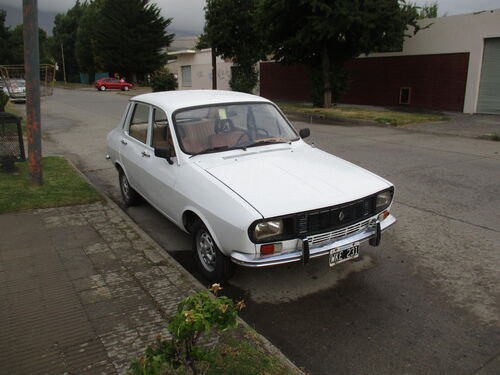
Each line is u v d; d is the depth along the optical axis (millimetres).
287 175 4051
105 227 5223
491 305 3816
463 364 3066
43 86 10641
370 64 22844
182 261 4719
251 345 3039
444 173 8359
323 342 3314
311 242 3627
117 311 3447
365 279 4281
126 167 5844
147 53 54062
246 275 4355
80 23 61219
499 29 17344
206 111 4793
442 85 19859
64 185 6863
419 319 3611
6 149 7469
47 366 2803
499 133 13211
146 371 1961
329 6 17469
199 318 1887
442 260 4676
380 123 15875
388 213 4289
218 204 3707
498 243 5090
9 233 5008
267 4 18594
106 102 26922
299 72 26641
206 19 26641
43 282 3896
